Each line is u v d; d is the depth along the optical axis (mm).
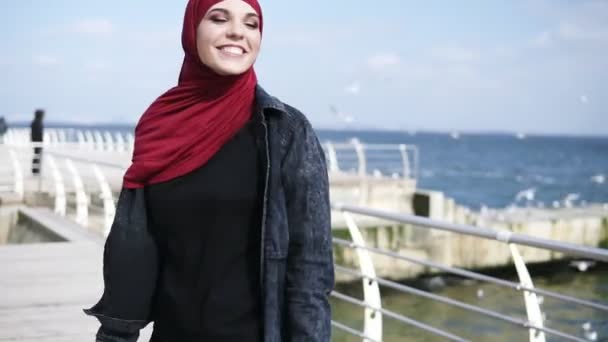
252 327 1974
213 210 1964
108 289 2127
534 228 17969
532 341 3574
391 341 11023
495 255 17172
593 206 21484
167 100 2055
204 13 1967
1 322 5777
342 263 15289
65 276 7512
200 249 1992
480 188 70875
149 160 2002
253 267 1990
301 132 2006
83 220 11820
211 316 1971
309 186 1976
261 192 1975
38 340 5324
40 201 13758
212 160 1987
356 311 13242
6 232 12672
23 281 7250
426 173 89312
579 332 11773
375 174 19266
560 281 17031
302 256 1974
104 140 29203
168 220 2018
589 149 197500
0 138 27656
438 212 17297
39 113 18422
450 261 16641
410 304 14109
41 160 14758
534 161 124750
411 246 16219
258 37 2012
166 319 2074
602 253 2977
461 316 12922
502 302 14406
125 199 2102
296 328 1952
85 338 5398
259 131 1990
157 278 2133
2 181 15953
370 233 15820
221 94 1999
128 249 2086
